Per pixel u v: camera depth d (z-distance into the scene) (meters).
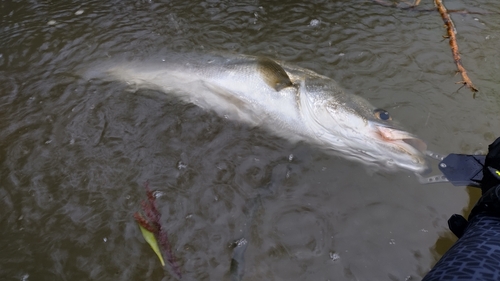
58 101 1.16
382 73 1.24
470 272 0.75
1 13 1.42
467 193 1.02
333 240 0.95
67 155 1.06
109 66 1.25
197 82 1.21
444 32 1.36
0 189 1.00
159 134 1.11
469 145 1.08
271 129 1.14
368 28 1.38
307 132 1.14
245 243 0.94
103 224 0.96
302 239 0.95
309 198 1.01
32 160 1.05
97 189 1.01
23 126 1.11
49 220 0.96
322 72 1.25
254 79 1.17
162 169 1.04
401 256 0.93
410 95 1.19
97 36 1.34
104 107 1.15
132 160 1.06
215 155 1.08
